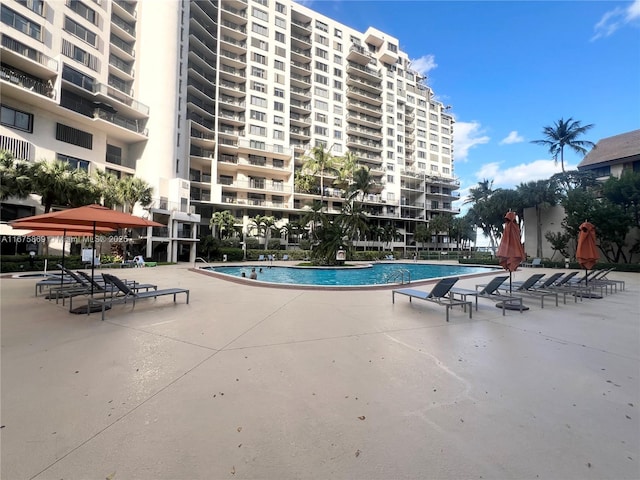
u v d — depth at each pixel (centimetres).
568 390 327
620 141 3341
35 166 1939
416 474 201
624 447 231
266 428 251
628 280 1611
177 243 3331
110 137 3114
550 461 215
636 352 452
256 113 4556
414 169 6538
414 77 6806
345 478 197
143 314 672
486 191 4691
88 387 319
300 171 4859
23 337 493
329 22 5434
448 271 2452
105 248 2764
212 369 373
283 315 675
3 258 1712
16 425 248
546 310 769
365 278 1784
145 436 238
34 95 2205
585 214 2473
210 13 4431
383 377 356
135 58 3269
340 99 5456
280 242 4575
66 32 2575
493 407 290
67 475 196
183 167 3875
